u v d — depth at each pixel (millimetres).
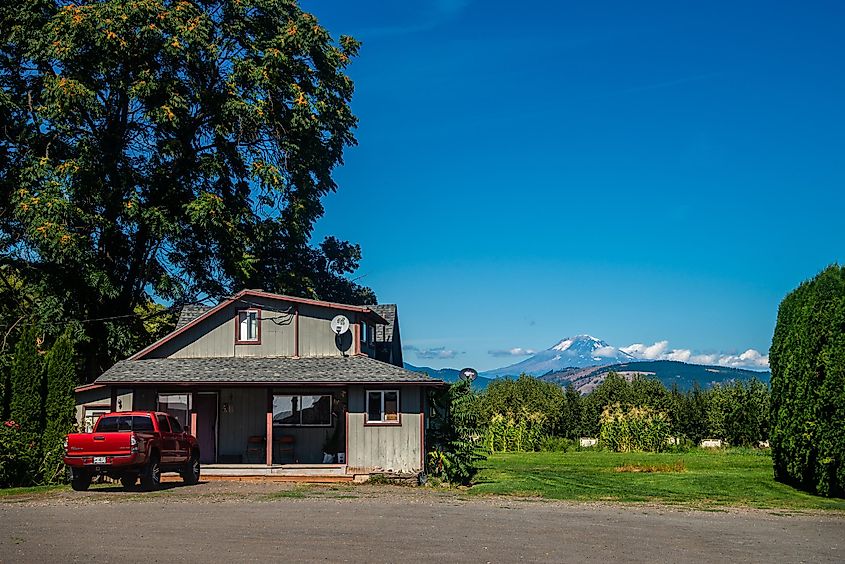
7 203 34688
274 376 28312
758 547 14008
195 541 13953
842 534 15734
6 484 25094
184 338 31000
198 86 35625
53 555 12617
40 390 27047
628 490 23906
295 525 15969
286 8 37906
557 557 12750
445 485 27078
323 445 30859
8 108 33531
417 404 28516
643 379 53688
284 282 39625
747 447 50469
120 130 36406
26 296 37125
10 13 33656
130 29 32938
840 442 21469
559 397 56000
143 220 33969
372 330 33750
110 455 22578
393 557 12547
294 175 38531
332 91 39375
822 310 22734
